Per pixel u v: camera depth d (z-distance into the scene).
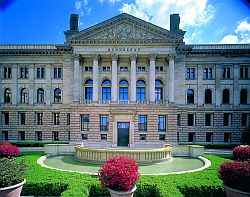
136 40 48.94
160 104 47.78
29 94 56.38
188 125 55.69
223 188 15.84
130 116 46.72
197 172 20.14
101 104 48.09
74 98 50.41
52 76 56.19
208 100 56.00
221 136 55.06
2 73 57.16
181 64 53.91
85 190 14.84
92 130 47.34
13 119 56.47
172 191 14.57
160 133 47.62
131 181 13.09
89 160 27.50
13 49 55.47
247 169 13.47
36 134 56.31
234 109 55.12
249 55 54.78
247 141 48.81
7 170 13.53
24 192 16.42
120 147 44.91
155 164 27.12
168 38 49.03
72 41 49.38
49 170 20.23
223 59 55.16
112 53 49.50
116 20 49.31
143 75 52.91
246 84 55.41
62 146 33.16
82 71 53.22
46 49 54.78
